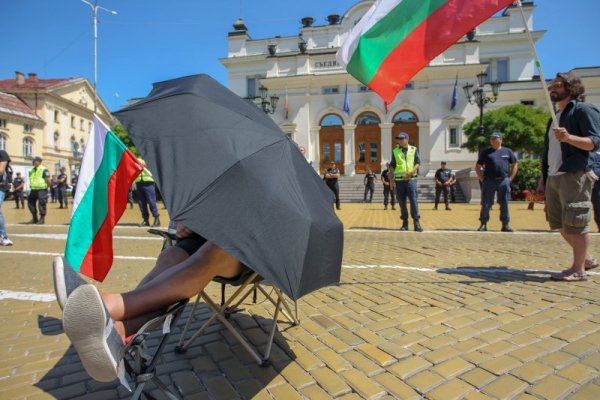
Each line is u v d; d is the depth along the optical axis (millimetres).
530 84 29203
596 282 4113
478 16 3844
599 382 2203
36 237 8320
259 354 2609
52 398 2158
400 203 8828
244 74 34469
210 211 1739
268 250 1766
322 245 2031
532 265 5039
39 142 45500
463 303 3537
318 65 28938
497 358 2490
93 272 3402
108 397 2170
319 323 3115
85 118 54031
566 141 3752
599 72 29234
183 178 1810
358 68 4090
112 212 3463
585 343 2664
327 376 2328
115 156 3488
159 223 10383
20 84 48312
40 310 3588
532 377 2264
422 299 3668
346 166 28453
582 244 4086
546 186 4281
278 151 2113
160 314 1926
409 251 6195
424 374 2328
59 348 2791
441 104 26875
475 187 18766
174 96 2195
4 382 2322
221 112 2131
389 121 27938
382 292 3912
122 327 1795
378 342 2754
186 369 2436
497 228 9133
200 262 1996
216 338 2869
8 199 27156
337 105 28625
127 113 2119
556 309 3314
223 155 1905
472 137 23391
